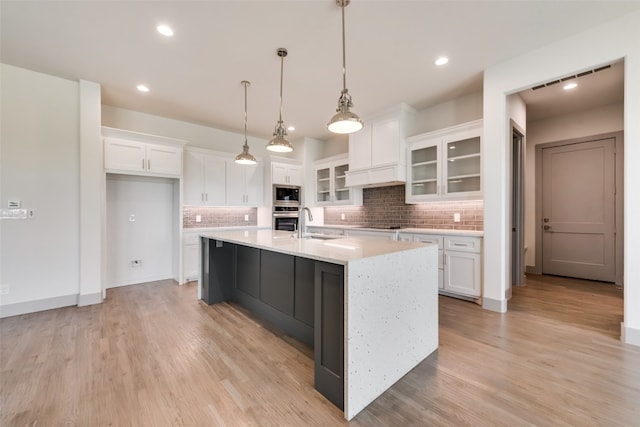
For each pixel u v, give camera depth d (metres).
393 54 2.78
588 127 4.14
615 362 1.97
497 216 3.00
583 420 1.44
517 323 2.68
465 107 3.76
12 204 2.90
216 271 3.32
